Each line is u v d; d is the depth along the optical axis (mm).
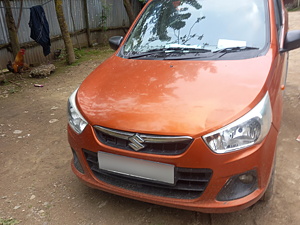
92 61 8398
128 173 2049
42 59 8539
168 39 2979
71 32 9703
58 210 2510
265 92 2072
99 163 2146
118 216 2402
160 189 2082
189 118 1896
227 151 1837
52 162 3271
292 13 12734
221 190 1904
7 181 2957
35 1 8148
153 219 2346
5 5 6926
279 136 3420
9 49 7484
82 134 2186
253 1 3018
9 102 5359
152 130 1897
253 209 2365
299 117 3822
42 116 4602
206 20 2996
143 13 3467
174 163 1885
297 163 2920
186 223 2287
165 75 2398
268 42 2658
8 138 3896
